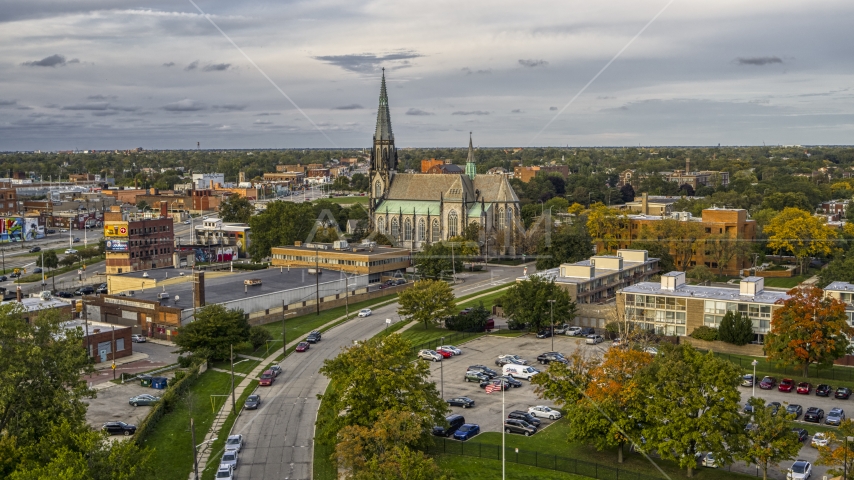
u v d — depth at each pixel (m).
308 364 159.00
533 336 181.88
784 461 109.50
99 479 83.88
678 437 102.50
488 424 122.81
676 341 172.38
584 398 109.19
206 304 184.00
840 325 140.50
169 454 111.56
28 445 91.06
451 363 158.62
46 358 98.62
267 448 114.12
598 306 188.50
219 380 148.25
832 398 134.75
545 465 106.50
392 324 194.50
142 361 162.50
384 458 92.31
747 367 152.88
